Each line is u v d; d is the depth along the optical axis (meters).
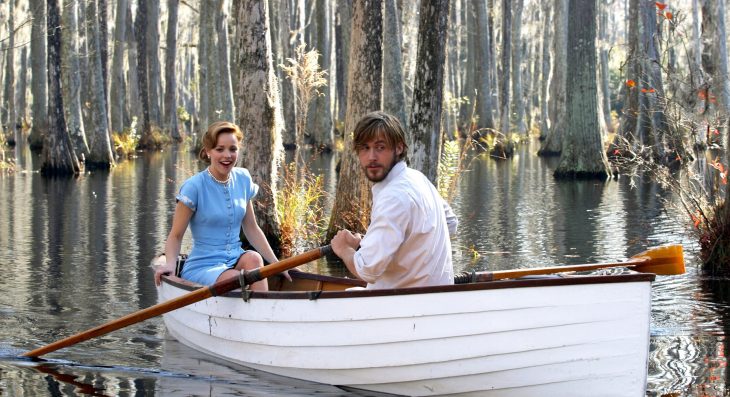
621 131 25.59
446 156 13.14
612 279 5.05
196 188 6.45
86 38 26.80
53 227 13.05
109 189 19.20
